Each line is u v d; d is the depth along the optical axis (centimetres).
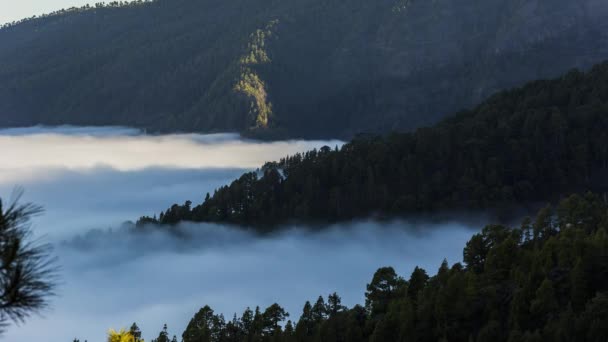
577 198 10694
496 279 8356
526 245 9788
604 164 18112
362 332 8425
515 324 7125
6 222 1541
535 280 7850
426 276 9206
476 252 9594
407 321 7756
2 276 1514
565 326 6712
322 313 9362
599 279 7694
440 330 7688
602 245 7919
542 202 17588
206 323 9338
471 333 7606
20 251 1537
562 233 8988
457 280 7950
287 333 8531
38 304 1534
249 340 8875
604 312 6706
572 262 7962
